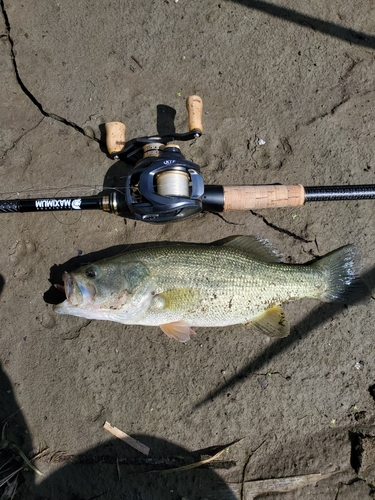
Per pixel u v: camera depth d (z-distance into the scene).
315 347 0.49
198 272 0.45
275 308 0.47
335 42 0.53
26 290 0.49
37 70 0.51
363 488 0.48
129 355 0.49
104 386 0.48
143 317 0.44
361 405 0.49
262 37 0.52
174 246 0.45
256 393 0.49
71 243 0.49
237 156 0.50
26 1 0.51
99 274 0.43
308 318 0.49
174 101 0.51
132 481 0.47
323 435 0.49
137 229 0.49
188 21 0.52
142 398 0.48
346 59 0.52
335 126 0.51
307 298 0.50
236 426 0.48
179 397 0.48
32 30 0.51
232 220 0.50
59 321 0.49
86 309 0.44
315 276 0.47
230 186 0.46
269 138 0.51
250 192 0.46
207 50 0.52
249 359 0.49
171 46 0.52
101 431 0.48
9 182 0.49
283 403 0.49
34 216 0.49
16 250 0.49
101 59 0.51
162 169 0.41
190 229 0.49
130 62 0.51
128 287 0.44
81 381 0.48
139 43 0.51
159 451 0.48
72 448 0.48
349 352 0.49
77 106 0.50
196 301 0.45
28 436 0.48
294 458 0.48
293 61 0.52
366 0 0.53
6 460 0.47
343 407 0.49
